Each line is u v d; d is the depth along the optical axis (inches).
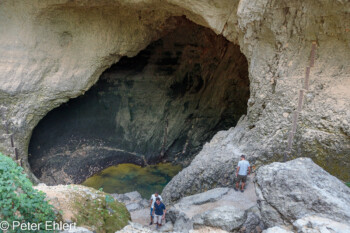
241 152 341.7
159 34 522.9
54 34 443.2
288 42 311.7
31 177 466.0
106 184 574.6
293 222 182.1
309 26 288.7
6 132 442.0
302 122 295.7
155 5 394.9
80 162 592.7
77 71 473.4
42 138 548.7
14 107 443.2
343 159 268.8
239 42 363.3
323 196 184.5
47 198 201.6
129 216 268.7
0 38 418.3
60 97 478.0
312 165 218.2
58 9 415.5
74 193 234.8
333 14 264.4
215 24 358.6
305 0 277.3
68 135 591.2
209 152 382.9
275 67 327.3
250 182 321.4
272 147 316.8
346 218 171.5
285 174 206.2
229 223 235.8
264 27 319.9
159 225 315.3
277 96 317.4
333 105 277.4
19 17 415.5
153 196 320.2
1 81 421.7
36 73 444.5
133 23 467.5
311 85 295.3
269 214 198.7
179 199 373.1
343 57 280.8
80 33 452.8
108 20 450.3
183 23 566.6
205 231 239.3
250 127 358.0
